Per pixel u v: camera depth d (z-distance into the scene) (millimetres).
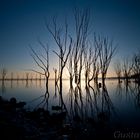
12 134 6590
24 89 36375
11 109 12539
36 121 9766
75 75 39344
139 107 15352
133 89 34844
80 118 11086
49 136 7254
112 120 10430
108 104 17750
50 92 30641
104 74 46625
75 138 7277
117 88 37594
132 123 9633
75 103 18734
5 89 35906
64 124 9375
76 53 39156
